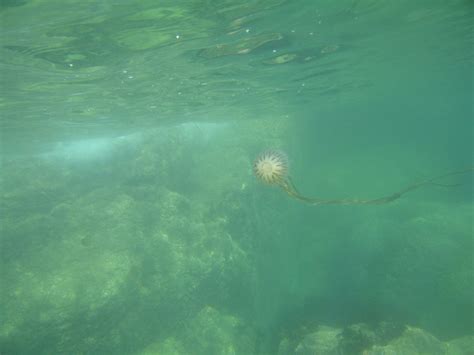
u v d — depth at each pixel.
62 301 11.58
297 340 16.77
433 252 19.11
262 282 20.45
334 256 23.59
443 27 14.85
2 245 13.69
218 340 14.52
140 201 17.47
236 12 9.45
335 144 47.91
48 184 18.00
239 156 22.94
